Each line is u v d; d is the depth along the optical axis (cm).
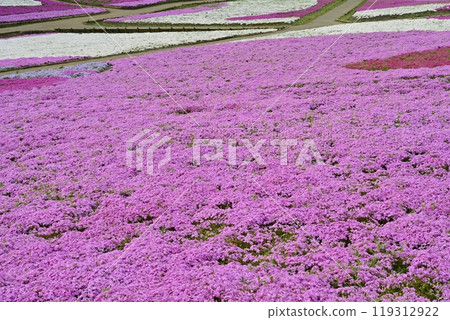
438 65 2341
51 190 1370
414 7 4944
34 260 1038
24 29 5278
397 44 3025
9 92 2466
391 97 1919
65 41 4353
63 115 2036
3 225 1190
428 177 1261
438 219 1066
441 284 875
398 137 1502
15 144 1723
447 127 1546
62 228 1172
